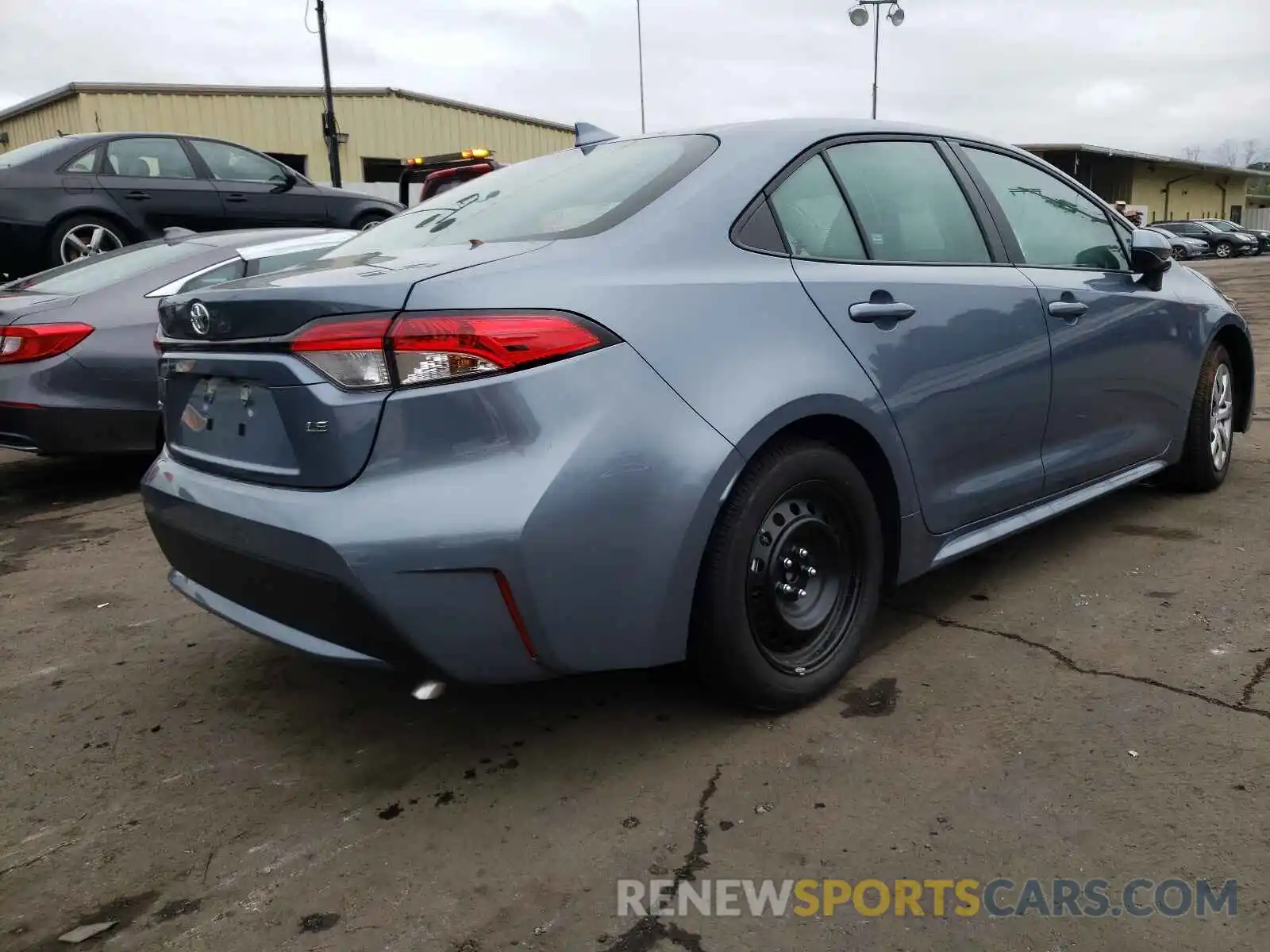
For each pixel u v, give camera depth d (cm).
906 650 308
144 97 2134
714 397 236
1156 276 400
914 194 315
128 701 304
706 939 190
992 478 322
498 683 225
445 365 211
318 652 229
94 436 527
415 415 212
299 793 248
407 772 255
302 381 221
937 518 301
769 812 228
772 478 249
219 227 945
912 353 285
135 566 438
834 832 220
